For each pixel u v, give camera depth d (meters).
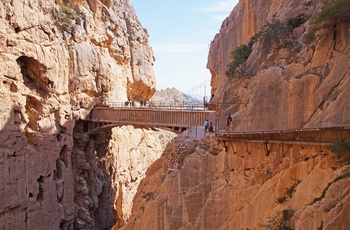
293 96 17.22
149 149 70.62
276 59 20.77
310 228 13.63
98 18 54.50
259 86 18.86
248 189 18.81
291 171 16.70
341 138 15.00
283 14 23.73
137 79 66.00
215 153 21.61
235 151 20.16
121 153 58.41
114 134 56.75
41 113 40.84
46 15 42.16
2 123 34.91
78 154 47.16
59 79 43.47
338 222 12.55
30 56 38.75
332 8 16.30
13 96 36.56
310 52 17.80
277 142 17.41
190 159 22.12
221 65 35.91
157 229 22.50
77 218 45.19
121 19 63.59
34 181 38.12
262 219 17.09
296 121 16.95
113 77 54.69
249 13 29.19
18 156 36.47
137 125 44.25
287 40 20.78
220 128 22.97
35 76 40.72
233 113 22.52
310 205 14.12
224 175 20.58
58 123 43.28
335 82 15.91
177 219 21.73
